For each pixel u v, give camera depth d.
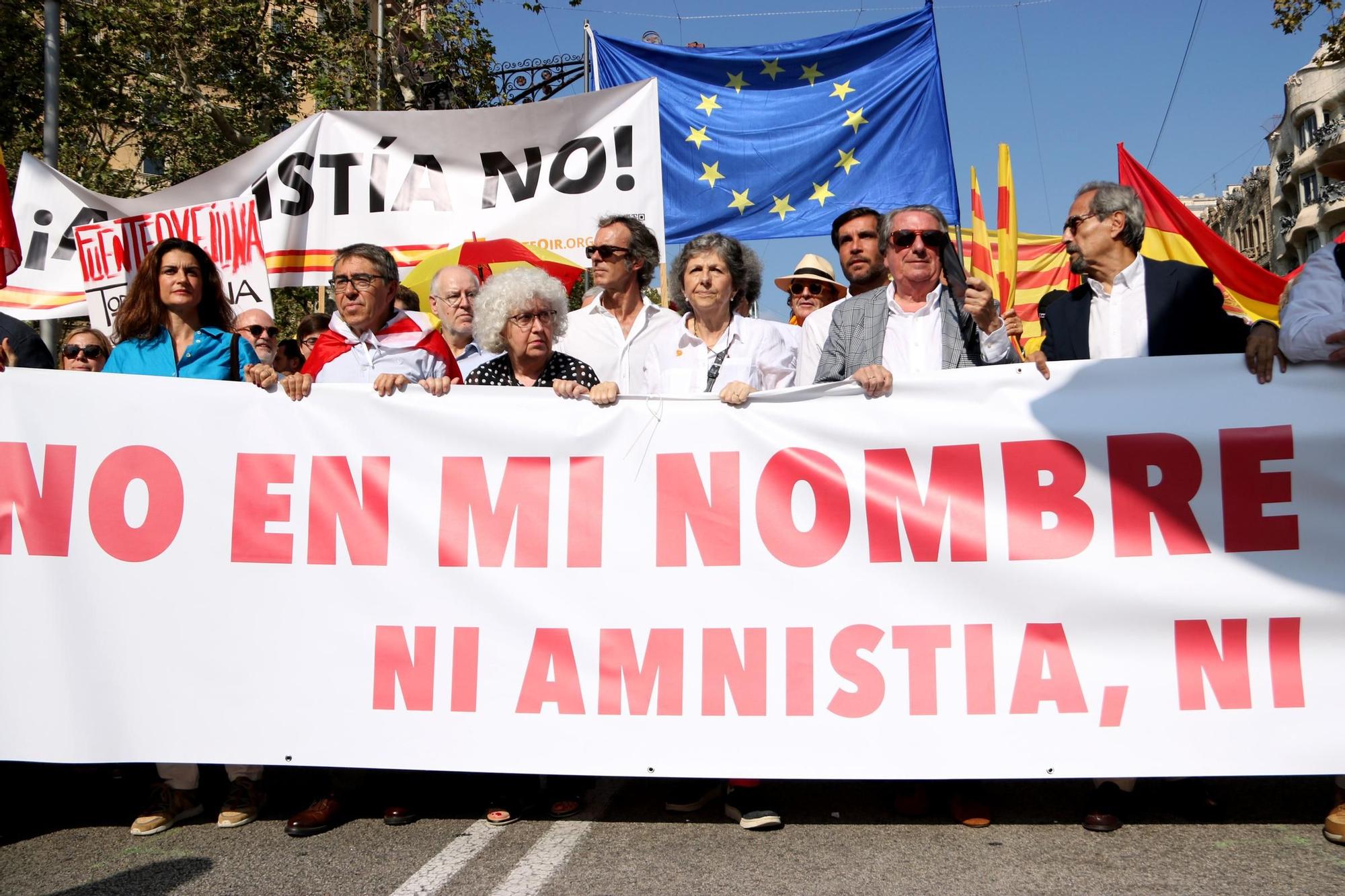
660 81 6.95
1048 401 3.54
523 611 3.63
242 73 16.98
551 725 3.56
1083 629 3.42
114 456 3.73
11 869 3.22
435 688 3.61
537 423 3.73
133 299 4.09
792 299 6.70
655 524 3.64
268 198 6.45
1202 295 3.79
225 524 3.72
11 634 3.64
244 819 3.63
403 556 3.69
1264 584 3.37
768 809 3.52
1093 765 3.35
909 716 3.44
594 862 3.19
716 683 3.53
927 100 6.62
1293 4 13.73
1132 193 3.87
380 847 3.37
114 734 3.61
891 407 3.60
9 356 3.79
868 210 5.02
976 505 3.52
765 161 6.77
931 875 3.03
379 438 3.77
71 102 15.10
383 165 6.38
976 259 8.09
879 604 3.50
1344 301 3.35
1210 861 3.08
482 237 6.27
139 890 3.02
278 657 3.66
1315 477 3.39
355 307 4.46
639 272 5.02
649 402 3.71
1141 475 3.46
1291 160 52.06
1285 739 3.30
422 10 15.99
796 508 3.59
